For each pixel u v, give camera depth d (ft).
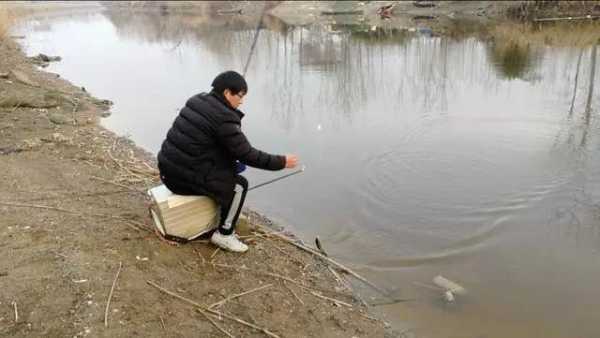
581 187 23.07
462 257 18.42
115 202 18.78
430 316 15.35
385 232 20.17
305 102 38.78
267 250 17.49
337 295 15.94
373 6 99.86
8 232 15.62
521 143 28.71
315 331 13.85
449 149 28.22
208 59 58.18
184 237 15.85
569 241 19.13
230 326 13.16
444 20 82.84
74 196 19.04
